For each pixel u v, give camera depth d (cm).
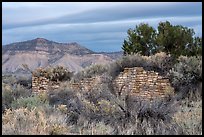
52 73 2608
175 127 935
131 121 1013
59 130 862
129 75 2030
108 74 2191
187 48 2766
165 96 1822
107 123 1043
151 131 923
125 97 1119
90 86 2153
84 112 1152
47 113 1184
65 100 1540
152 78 1942
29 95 1970
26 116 1010
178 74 1861
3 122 962
